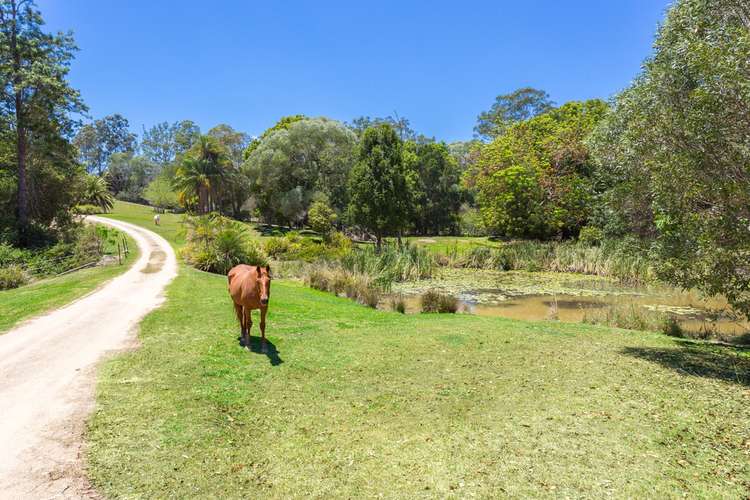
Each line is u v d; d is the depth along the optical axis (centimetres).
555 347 1011
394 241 4191
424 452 542
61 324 1140
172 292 1603
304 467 509
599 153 1073
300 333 1102
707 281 805
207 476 485
